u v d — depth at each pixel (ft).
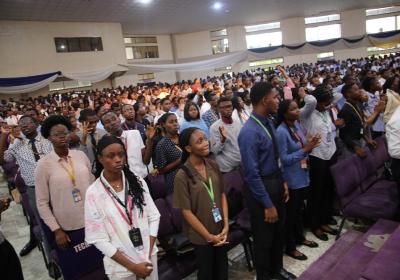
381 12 64.59
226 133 9.15
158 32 62.69
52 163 6.57
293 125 7.61
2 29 40.19
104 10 40.98
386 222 7.06
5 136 8.80
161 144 7.96
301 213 8.48
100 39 48.73
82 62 47.14
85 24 47.03
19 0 32.76
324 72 32.07
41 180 6.46
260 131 6.02
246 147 5.97
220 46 68.95
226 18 57.36
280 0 47.83
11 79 33.30
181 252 6.41
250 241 7.48
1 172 20.17
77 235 6.54
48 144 8.67
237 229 7.30
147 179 9.14
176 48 68.08
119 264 4.79
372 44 58.75
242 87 25.05
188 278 7.50
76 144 9.29
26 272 8.57
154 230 5.17
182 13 48.01
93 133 9.46
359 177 8.64
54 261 7.00
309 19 67.05
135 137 8.96
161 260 6.71
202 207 5.62
